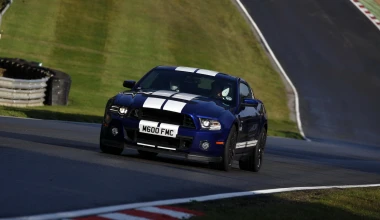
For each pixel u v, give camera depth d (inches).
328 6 5777.6
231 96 1421.0
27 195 845.2
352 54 4970.5
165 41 4500.5
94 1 4815.5
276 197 1096.2
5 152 1170.6
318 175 1611.7
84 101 3312.0
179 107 1283.2
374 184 1578.5
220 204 950.4
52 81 3004.4
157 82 1418.6
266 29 5132.9
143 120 1275.8
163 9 4980.3
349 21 5541.3
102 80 3777.1
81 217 758.5
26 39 4089.6
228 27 5019.7
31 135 1576.0
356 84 4500.5
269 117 3722.9
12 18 4306.1
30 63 3353.8
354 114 3988.7
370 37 5315.0
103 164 1184.8
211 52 4522.6
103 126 1317.7
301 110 3937.0
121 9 4788.4
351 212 1034.7
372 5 6023.6
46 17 4426.7
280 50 4837.6
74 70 3841.0
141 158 1380.4
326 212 992.2
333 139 3390.7
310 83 4407.0
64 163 1134.4
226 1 5502.0
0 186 877.2
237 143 1379.2
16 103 2728.8
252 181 1279.5
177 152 1272.1
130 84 1412.4
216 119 1296.8
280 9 5546.3
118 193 936.9
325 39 5137.8
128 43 4347.9
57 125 2095.2
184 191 1029.2
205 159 1288.1
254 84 4207.7
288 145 2635.3
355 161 2338.8
